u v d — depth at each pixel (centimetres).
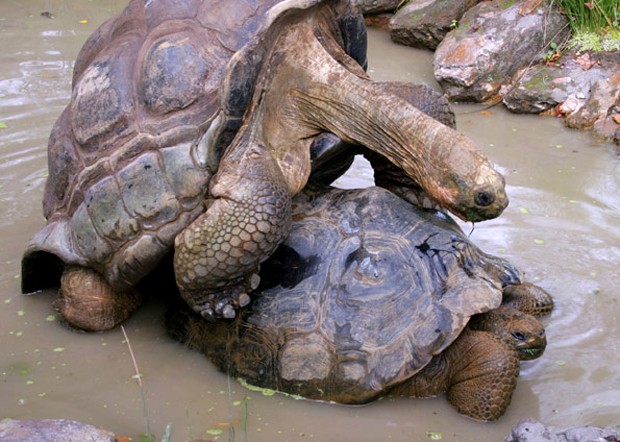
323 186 321
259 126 307
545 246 359
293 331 298
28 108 441
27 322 332
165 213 306
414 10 512
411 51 512
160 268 329
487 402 291
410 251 301
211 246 298
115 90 316
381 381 290
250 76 300
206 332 313
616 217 374
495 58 452
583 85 440
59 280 347
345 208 310
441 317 291
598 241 361
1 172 400
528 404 300
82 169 318
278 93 313
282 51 312
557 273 346
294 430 291
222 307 304
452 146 294
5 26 542
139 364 315
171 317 325
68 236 322
